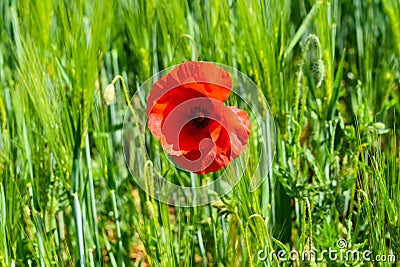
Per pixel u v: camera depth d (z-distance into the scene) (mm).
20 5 1156
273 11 1120
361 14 1390
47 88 1076
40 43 1138
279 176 1093
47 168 1104
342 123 1137
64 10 1109
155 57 1198
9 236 1044
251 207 1031
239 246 1124
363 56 1312
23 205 1071
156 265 1031
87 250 1062
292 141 1109
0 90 1136
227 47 1126
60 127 1058
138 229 1069
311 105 1162
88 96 1044
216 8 1136
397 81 1330
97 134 1085
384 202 1021
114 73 1214
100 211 1198
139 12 1184
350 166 1101
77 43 1062
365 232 1086
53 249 1054
